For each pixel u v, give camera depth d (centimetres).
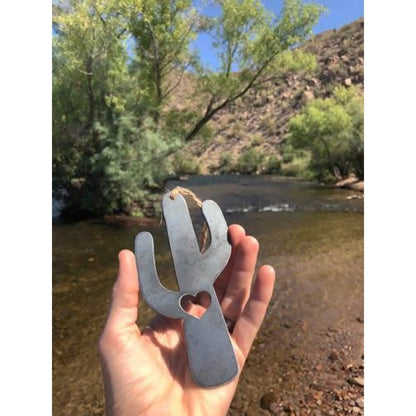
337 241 532
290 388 231
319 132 1310
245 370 249
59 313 335
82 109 672
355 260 449
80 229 611
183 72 790
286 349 271
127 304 98
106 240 552
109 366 93
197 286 100
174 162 802
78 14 572
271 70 815
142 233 102
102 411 221
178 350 101
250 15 734
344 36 2934
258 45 766
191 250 102
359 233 572
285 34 757
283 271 420
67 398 232
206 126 871
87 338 296
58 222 651
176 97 840
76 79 636
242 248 111
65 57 617
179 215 103
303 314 321
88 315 332
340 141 1295
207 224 106
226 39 766
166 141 713
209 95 866
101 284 397
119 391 91
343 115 1257
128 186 678
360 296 350
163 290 100
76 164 688
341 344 274
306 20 746
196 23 727
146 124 690
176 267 101
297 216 709
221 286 115
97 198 688
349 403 216
